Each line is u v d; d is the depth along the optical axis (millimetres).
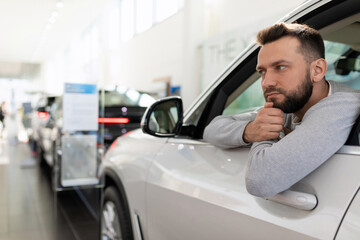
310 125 881
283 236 929
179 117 1473
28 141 10789
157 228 1609
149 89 11984
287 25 974
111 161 2166
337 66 1659
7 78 24531
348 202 811
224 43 7363
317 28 1221
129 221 1970
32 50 20188
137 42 12922
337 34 1531
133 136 2148
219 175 1226
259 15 6758
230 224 1118
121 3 14438
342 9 1179
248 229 1046
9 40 17469
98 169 4172
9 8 12062
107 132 5461
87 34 14617
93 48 14039
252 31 6652
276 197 952
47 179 5625
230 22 7676
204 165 1328
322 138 856
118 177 2051
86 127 4059
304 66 938
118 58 14930
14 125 14375
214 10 8242
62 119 3955
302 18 1184
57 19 13523
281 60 939
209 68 7891
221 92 1505
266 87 981
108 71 15133
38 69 24672
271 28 980
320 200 869
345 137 875
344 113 881
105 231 2291
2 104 14414
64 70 18328
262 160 915
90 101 4066
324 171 897
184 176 1399
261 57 990
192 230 1320
